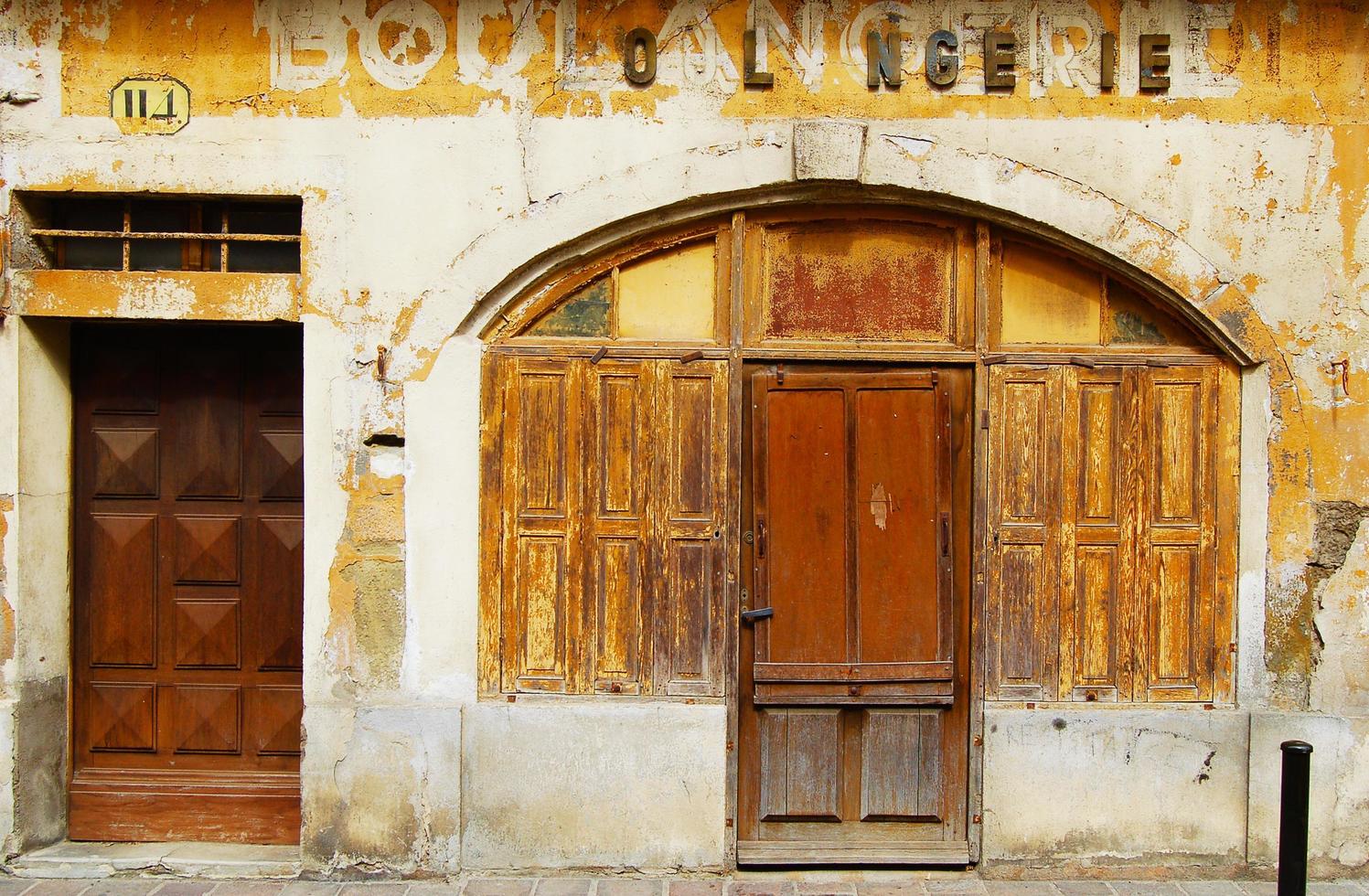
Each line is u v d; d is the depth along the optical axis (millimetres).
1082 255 4473
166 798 4625
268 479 4672
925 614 4500
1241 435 4480
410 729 4355
